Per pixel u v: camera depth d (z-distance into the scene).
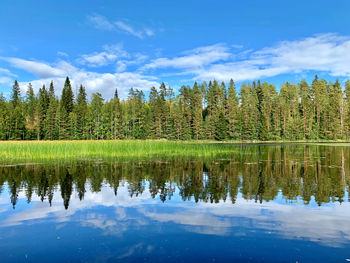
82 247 5.23
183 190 10.38
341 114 70.00
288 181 12.10
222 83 84.56
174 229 6.16
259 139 71.94
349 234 5.84
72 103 80.94
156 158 22.58
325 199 8.87
